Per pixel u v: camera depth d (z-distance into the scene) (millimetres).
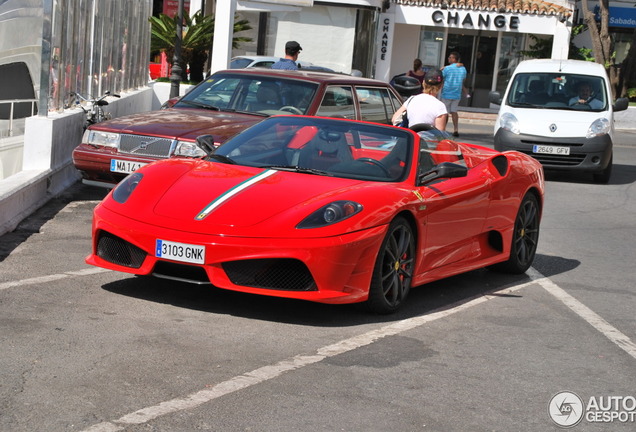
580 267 8578
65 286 6078
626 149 22672
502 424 4207
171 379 4395
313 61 29312
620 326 6359
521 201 7734
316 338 5340
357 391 4461
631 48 31203
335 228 5492
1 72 13273
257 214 5570
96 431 3684
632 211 12703
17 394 4027
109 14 13953
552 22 31422
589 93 15945
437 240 6516
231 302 5984
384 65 31062
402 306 6379
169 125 9195
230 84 10453
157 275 5641
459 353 5324
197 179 6035
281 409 4113
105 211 5871
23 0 13352
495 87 33469
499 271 7957
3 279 6137
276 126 6871
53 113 10312
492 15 31219
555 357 5430
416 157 6570
